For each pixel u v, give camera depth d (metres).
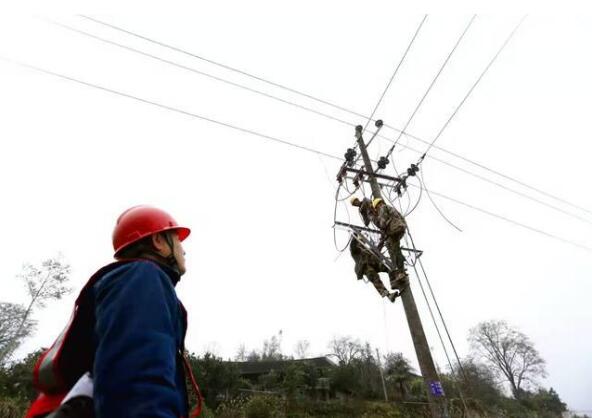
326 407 26.30
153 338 1.06
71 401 1.11
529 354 52.25
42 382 1.28
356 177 9.45
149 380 0.97
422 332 6.96
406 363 38.12
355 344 50.09
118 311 1.08
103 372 0.98
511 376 52.00
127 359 0.99
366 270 7.25
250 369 35.69
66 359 1.24
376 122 10.10
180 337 1.40
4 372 17.69
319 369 32.41
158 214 1.78
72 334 1.26
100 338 1.07
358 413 26.58
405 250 8.42
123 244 1.66
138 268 1.27
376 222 7.23
